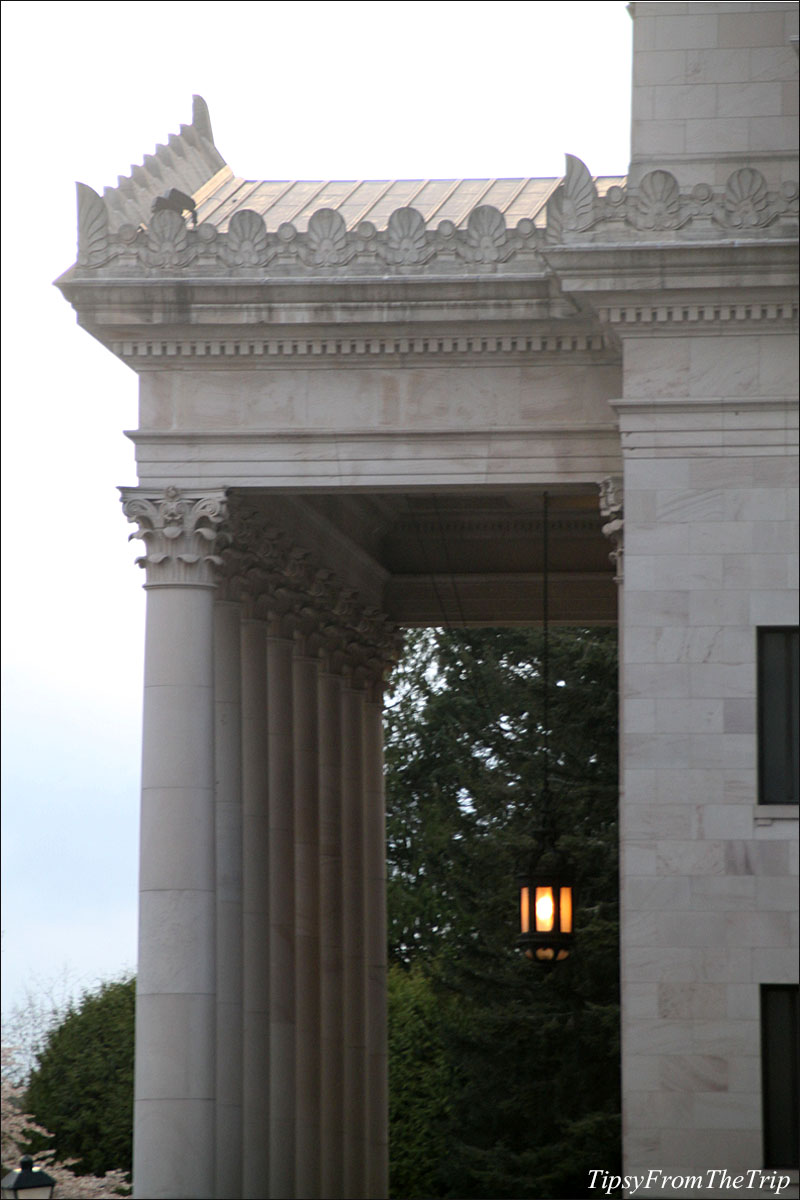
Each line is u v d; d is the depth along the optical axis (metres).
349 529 153.38
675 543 112.69
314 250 121.50
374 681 162.62
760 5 120.12
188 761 119.44
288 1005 138.38
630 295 113.62
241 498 124.62
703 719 111.06
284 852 140.38
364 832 158.50
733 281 112.31
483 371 121.06
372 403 121.44
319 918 147.50
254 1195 130.12
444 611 164.88
